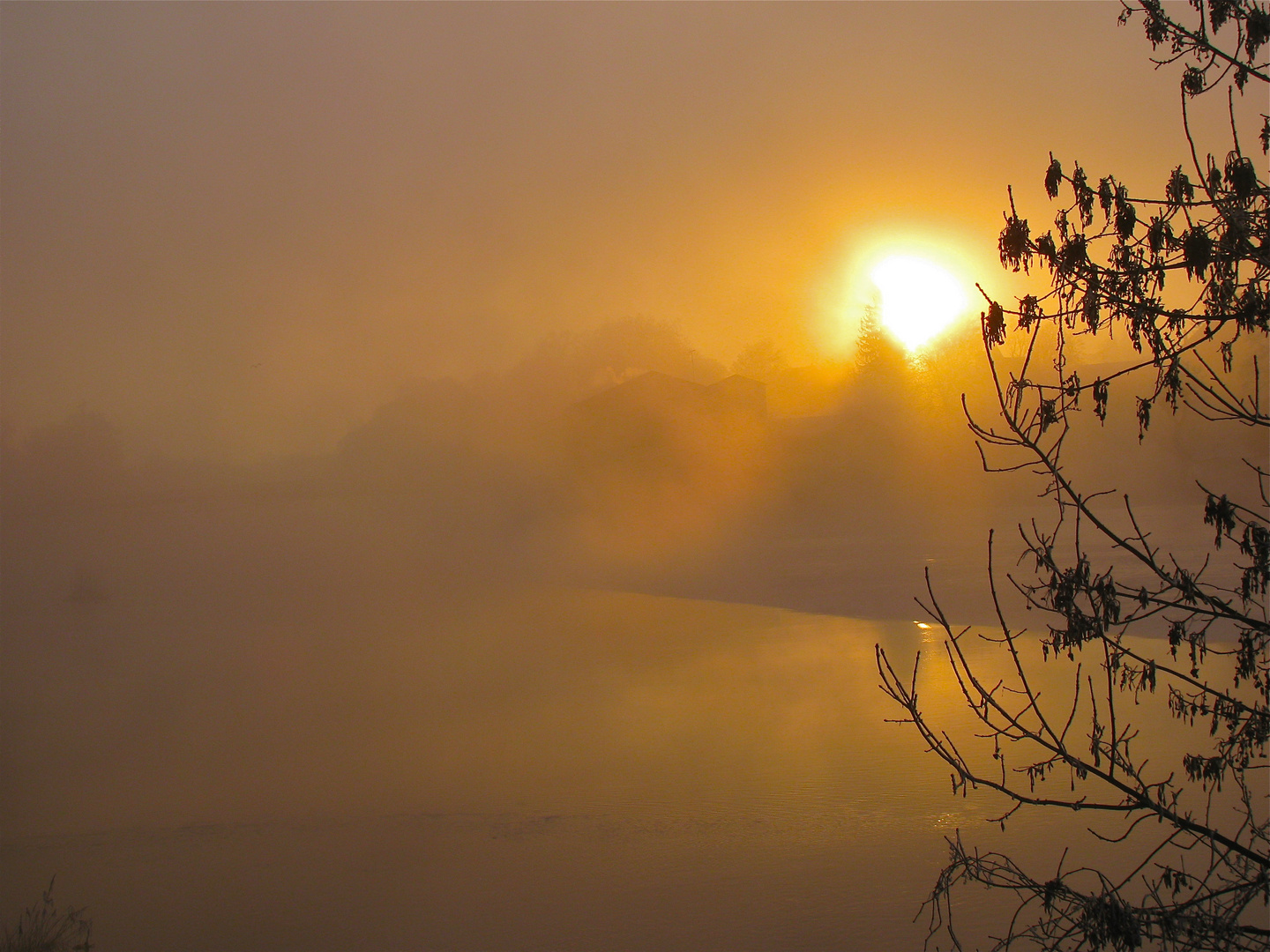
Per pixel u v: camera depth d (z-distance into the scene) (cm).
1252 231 322
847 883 926
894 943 776
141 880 1099
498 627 3391
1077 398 333
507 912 934
